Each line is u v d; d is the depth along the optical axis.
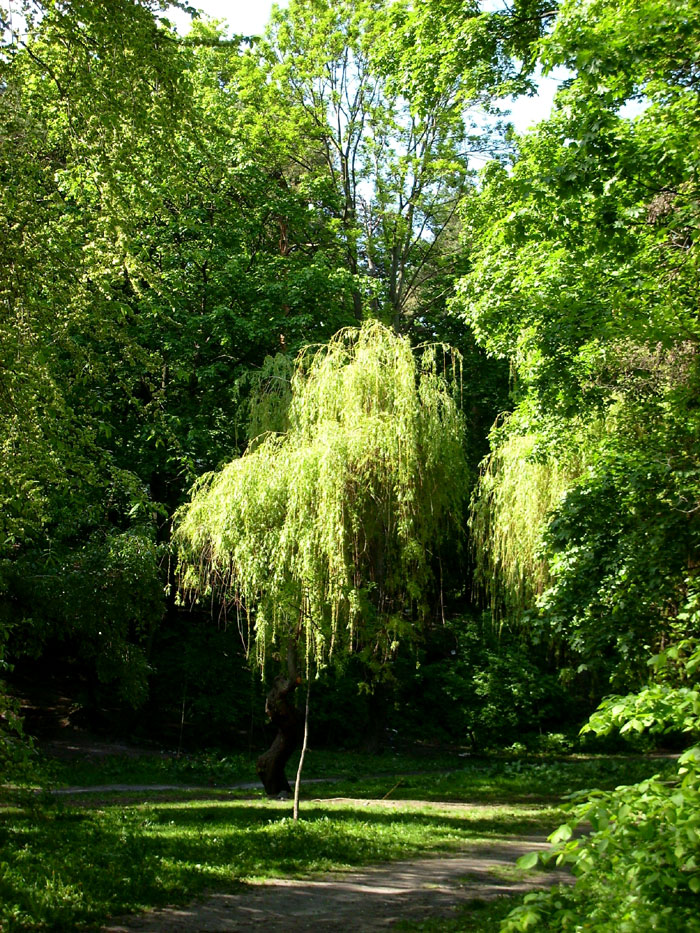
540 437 13.42
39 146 8.67
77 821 10.55
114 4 7.87
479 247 16.80
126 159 8.42
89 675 21.36
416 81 15.65
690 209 9.10
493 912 7.16
